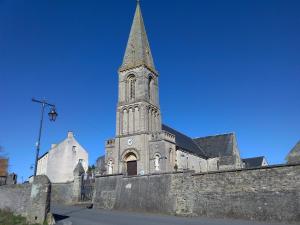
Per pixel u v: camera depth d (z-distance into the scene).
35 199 23.64
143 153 49.72
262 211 23.34
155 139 50.28
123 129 53.19
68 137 73.44
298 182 22.30
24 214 24.52
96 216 26.58
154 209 29.48
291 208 22.17
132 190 32.03
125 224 21.47
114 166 51.94
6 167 47.78
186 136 70.12
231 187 25.34
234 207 24.78
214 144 70.25
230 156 63.94
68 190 42.69
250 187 24.38
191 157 58.44
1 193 28.89
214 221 23.17
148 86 55.50
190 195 27.50
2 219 23.55
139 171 49.25
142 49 56.53
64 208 34.41
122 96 54.84
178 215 27.45
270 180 23.56
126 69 55.91
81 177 42.12
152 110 54.62
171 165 50.19
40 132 27.81
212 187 26.38
